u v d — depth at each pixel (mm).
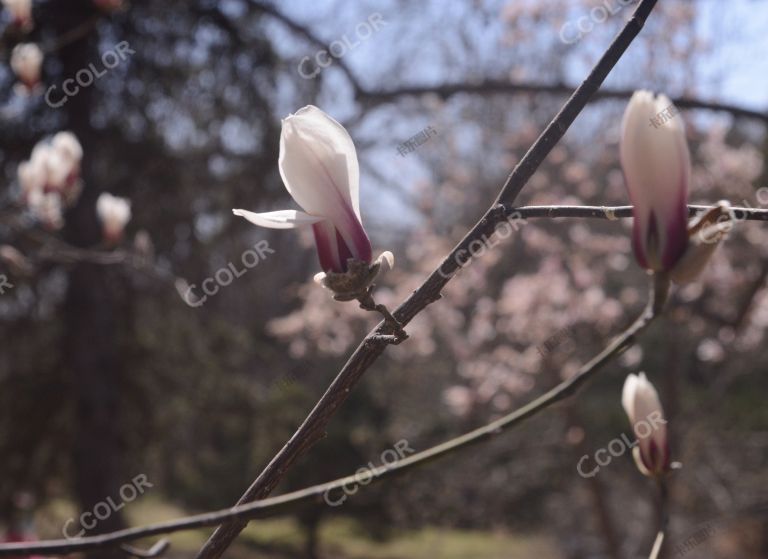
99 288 11445
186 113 11844
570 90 8914
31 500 11047
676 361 9656
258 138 11617
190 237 11539
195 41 11461
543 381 10359
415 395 13180
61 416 11836
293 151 1285
